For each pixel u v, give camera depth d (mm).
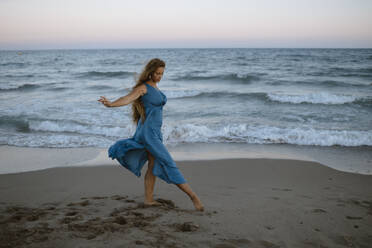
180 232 2537
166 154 3121
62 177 5340
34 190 4492
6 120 10719
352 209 3529
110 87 20297
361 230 2883
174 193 4172
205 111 12523
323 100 14609
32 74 30438
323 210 3422
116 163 6258
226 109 12938
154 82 3127
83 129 9766
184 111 12570
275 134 8898
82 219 2807
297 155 7098
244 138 8672
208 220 2914
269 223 2951
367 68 32844
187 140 8586
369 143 8164
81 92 18344
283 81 22844
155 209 3211
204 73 28969
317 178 5379
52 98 15727
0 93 17984
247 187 4727
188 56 70188
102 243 2223
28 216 2893
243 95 16234
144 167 5938
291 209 3441
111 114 11727
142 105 3123
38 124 10188
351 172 5859
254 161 6465
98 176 5387
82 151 7406
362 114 11914
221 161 6473
